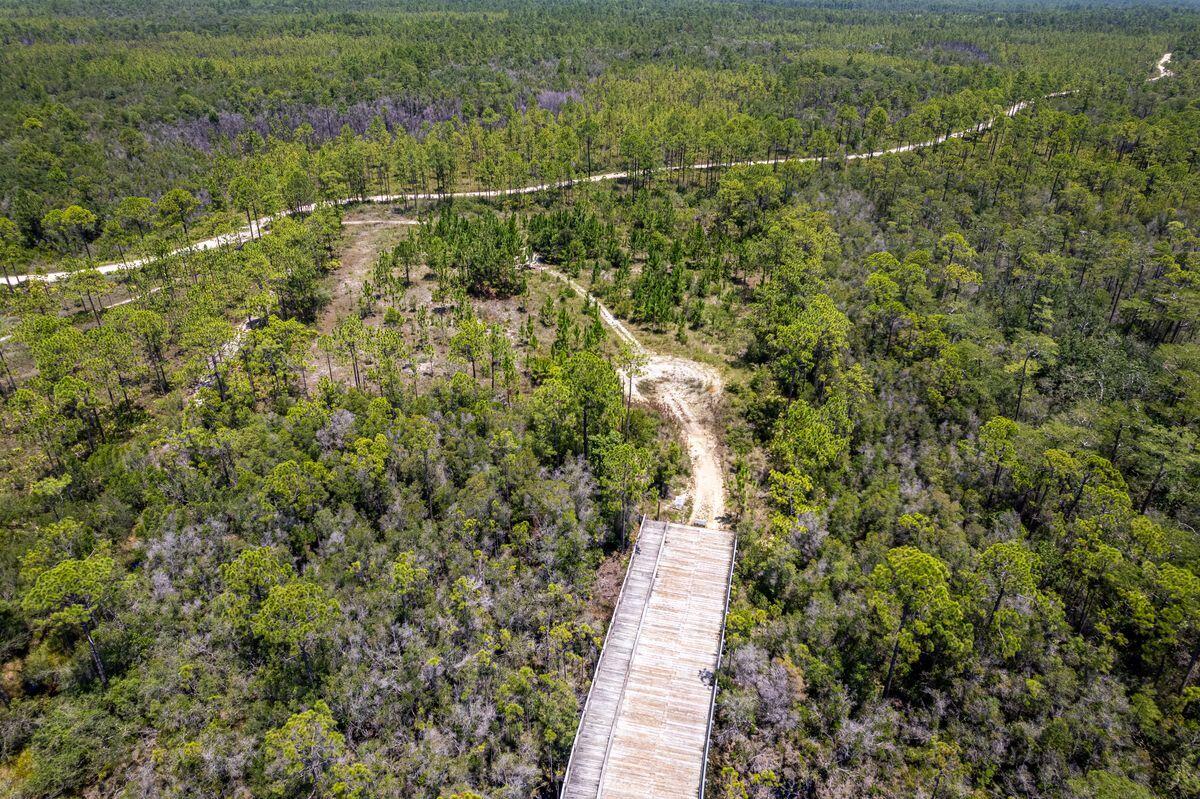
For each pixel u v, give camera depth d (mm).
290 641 43031
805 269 89625
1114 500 54969
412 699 45312
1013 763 44438
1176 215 104562
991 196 116500
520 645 49250
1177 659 48438
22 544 50750
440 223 111562
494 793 41031
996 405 70125
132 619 46594
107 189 120750
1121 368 75125
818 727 45719
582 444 65500
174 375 74500
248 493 54625
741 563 56562
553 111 176750
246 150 149125
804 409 65375
